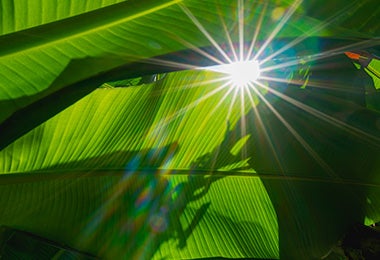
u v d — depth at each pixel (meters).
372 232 1.41
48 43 0.85
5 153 1.05
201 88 1.15
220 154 1.28
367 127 1.41
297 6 0.83
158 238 1.27
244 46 0.81
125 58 0.83
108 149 1.13
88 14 0.86
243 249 1.36
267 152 1.34
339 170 1.42
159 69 0.82
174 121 1.17
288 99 1.33
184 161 1.24
